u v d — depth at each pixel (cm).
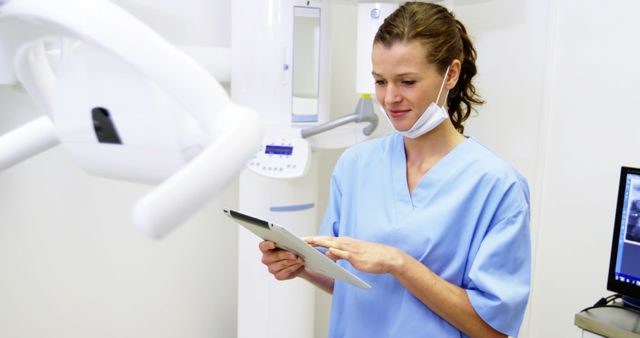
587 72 174
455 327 113
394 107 112
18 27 49
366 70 157
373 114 155
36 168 175
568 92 180
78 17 40
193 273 201
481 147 120
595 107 173
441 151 120
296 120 162
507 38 196
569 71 179
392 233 119
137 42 39
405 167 123
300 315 176
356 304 123
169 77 40
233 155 40
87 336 189
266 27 155
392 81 109
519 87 192
